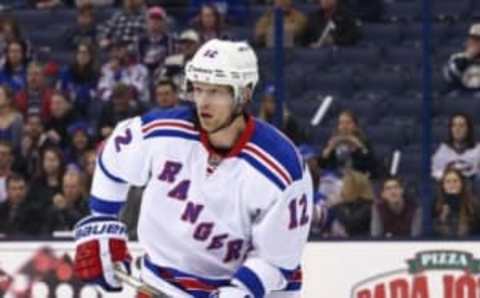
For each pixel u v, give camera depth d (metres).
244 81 8.48
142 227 8.86
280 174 8.58
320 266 14.89
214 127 8.52
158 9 18.66
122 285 9.24
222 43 8.51
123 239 8.97
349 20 18.89
